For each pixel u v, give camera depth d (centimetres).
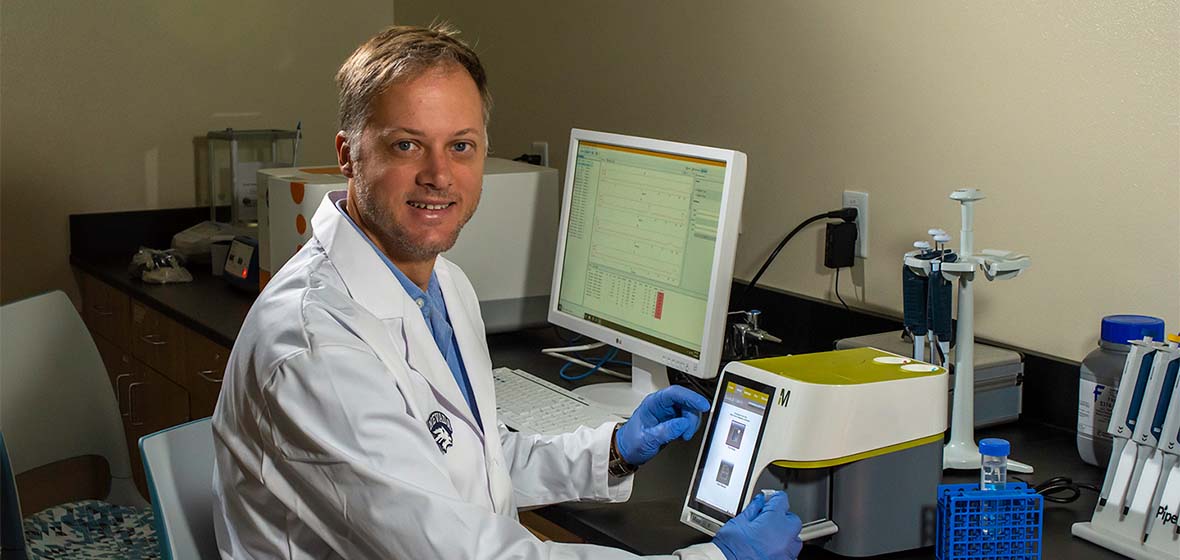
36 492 301
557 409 187
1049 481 155
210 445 154
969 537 134
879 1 204
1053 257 184
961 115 193
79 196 322
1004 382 183
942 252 165
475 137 136
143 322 290
